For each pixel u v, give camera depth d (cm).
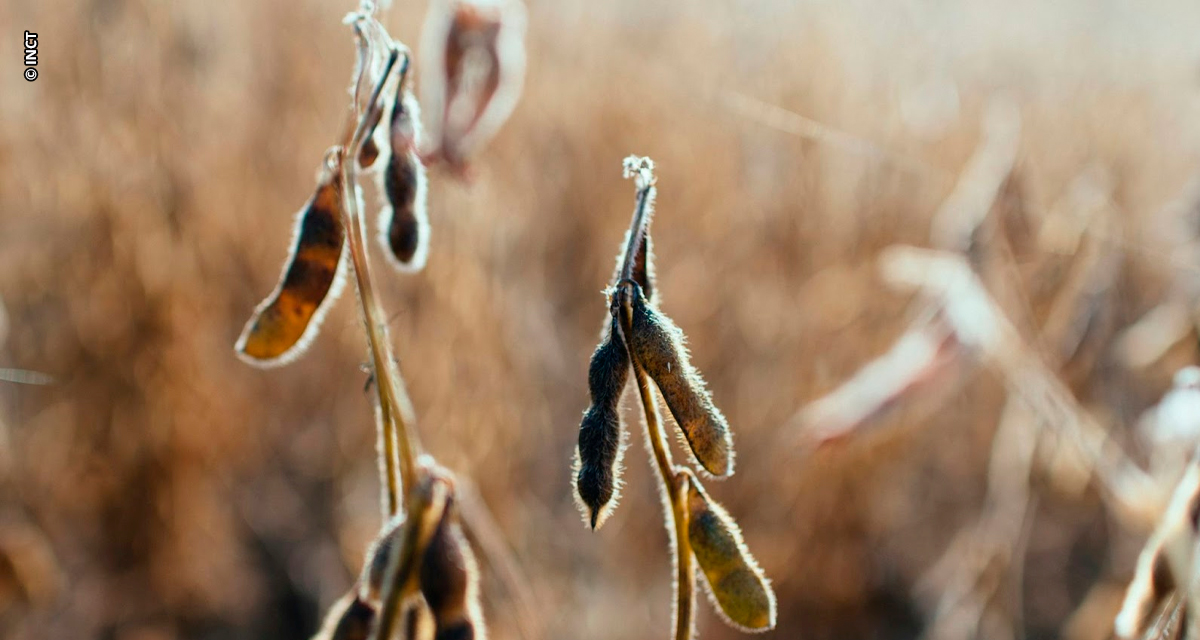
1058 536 155
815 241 162
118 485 149
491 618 116
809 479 146
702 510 50
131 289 150
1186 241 100
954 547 135
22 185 153
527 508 135
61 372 151
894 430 95
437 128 72
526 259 146
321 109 162
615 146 173
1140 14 293
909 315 148
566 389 161
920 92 177
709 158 171
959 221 88
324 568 159
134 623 148
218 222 158
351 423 160
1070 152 183
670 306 157
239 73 166
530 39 179
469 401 114
